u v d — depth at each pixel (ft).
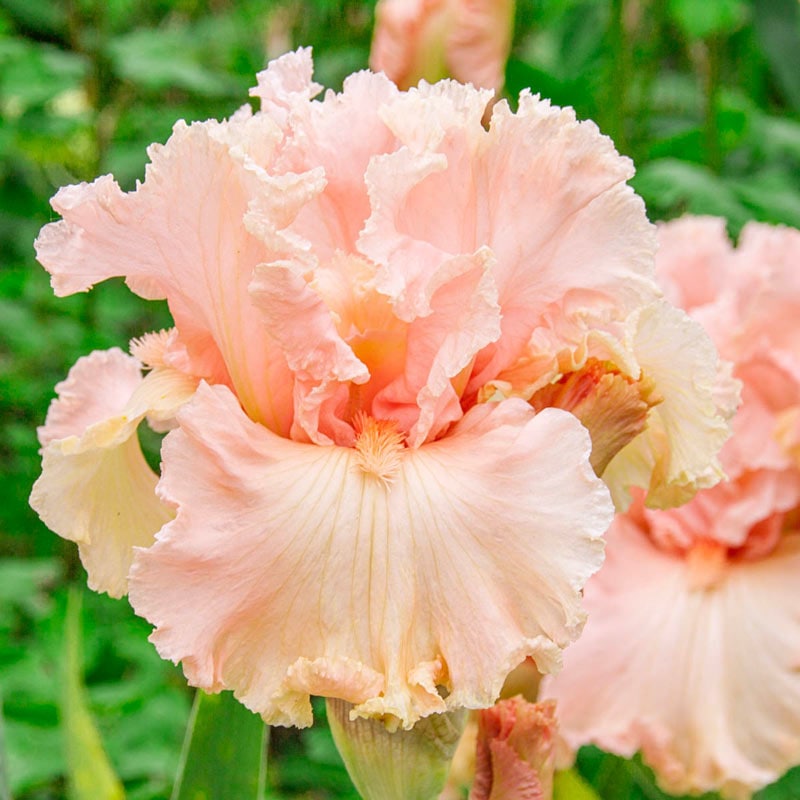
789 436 1.89
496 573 1.34
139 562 1.33
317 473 1.37
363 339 1.42
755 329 1.91
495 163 1.41
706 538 1.92
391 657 1.32
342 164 1.43
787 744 1.79
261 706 1.33
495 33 1.88
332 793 2.70
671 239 2.04
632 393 1.44
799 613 1.85
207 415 1.35
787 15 2.73
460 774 1.80
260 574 1.33
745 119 2.73
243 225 1.38
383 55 1.90
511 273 1.42
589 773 2.21
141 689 2.15
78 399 1.50
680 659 1.83
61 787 2.22
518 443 1.36
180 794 1.52
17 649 2.18
